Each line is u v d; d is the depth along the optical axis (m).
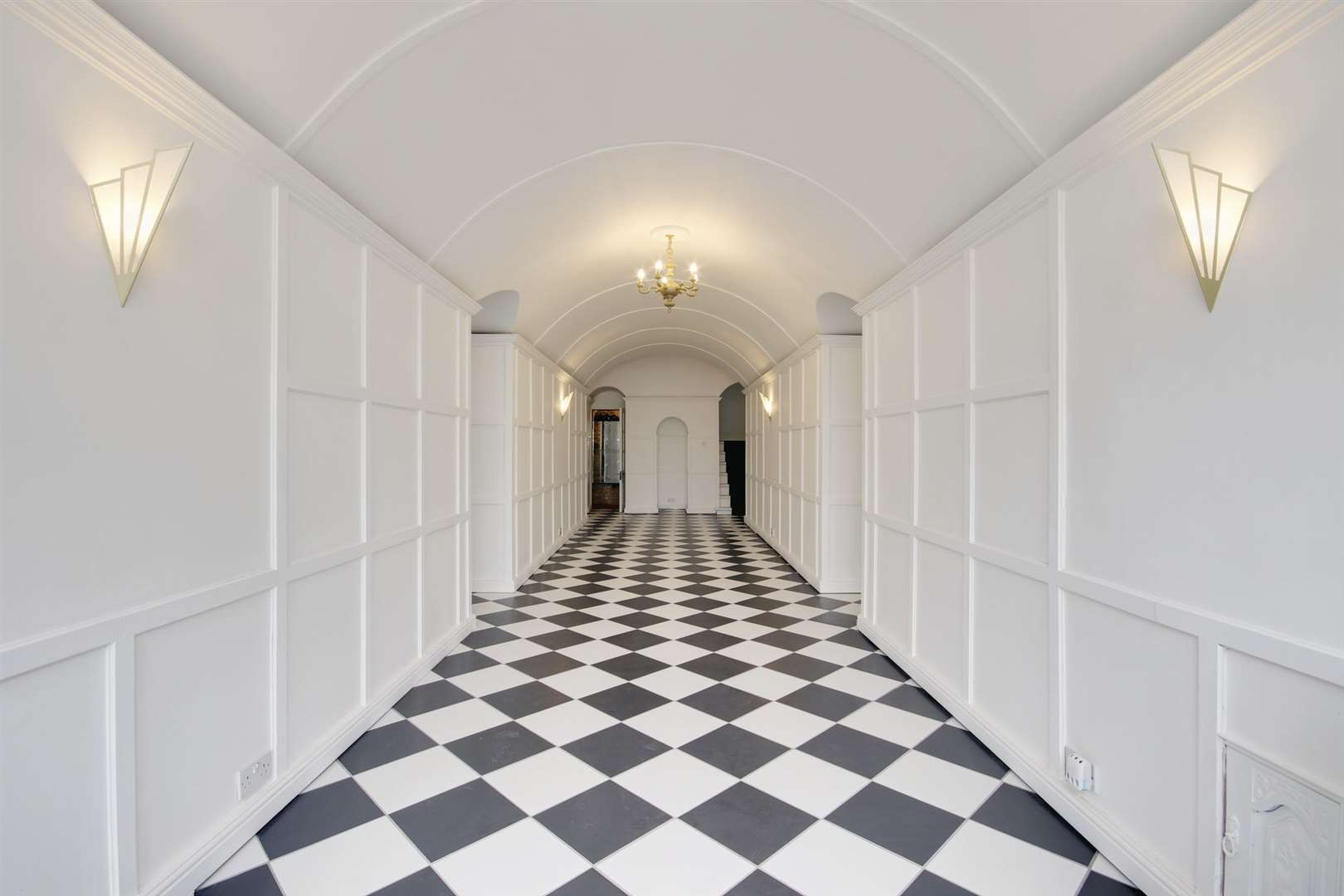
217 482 2.01
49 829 1.46
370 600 3.07
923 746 2.86
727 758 2.74
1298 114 1.44
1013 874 1.96
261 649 2.24
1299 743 1.45
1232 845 1.61
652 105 3.34
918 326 3.71
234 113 2.04
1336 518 1.36
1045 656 2.43
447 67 2.63
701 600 5.80
